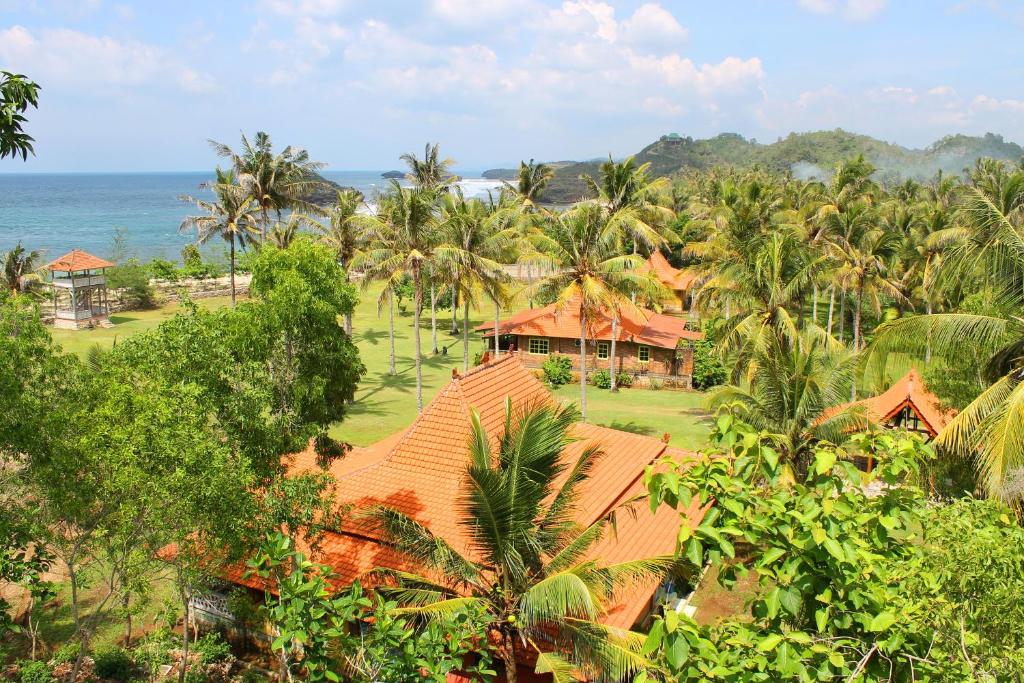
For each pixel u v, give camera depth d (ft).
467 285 135.95
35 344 50.21
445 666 40.55
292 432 57.93
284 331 60.95
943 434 58.44
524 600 49.32
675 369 170.60
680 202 359.87
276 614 39.83
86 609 73.56
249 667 65.31
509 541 50.37
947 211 182.29
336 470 78.69
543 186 250.37
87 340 192.54
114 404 46.83
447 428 73.82
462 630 45.27
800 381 79.05
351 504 61.00
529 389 84.02
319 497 55.06
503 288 143.84
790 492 27.84
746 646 25.55
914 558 28.40
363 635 55.98
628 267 146.51
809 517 24.71
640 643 49.96
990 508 31.37
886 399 107.65
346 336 69.41
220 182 208.23
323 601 39.65
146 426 43.93
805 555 25.44
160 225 611.88
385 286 136.36
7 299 52.39
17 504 49.60
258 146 211.41
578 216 133.69
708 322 184.24
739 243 143.43
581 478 54.60
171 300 256.52
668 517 75.41
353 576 62.18
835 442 77.61
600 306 147.33
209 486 43.91
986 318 56.75
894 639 24.79
